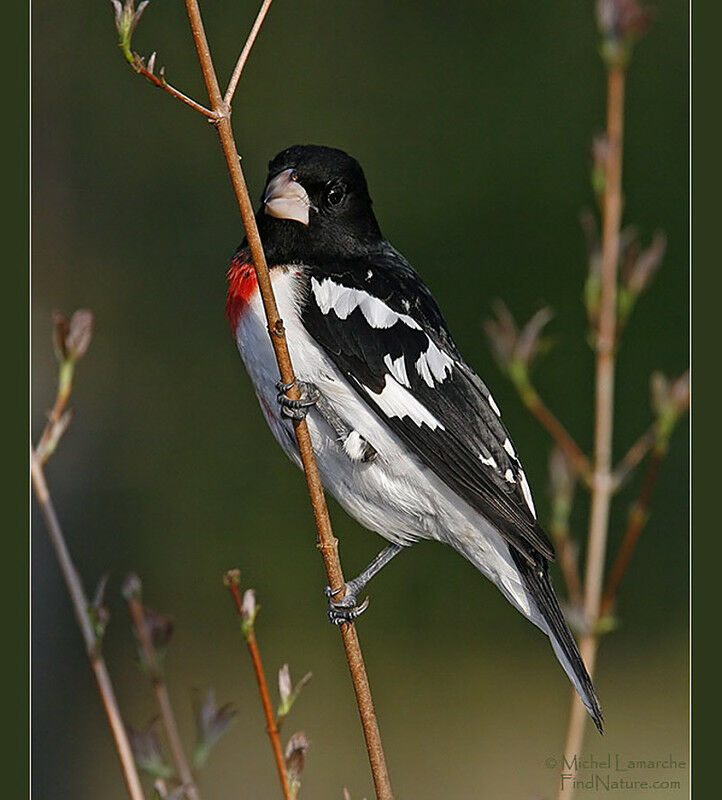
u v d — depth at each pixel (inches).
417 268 538.9
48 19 516.1
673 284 509.4
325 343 235.3
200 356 523.8
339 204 245.8
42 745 422.3
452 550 511.2
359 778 455.5
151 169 529.3
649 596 492.1
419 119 555.2
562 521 242.2
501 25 553.0
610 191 243.0
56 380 420.2
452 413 237.9
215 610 502.6
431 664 500.1
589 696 232.4
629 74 525.3
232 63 549.6
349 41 561.9
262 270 196.4
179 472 513.3
